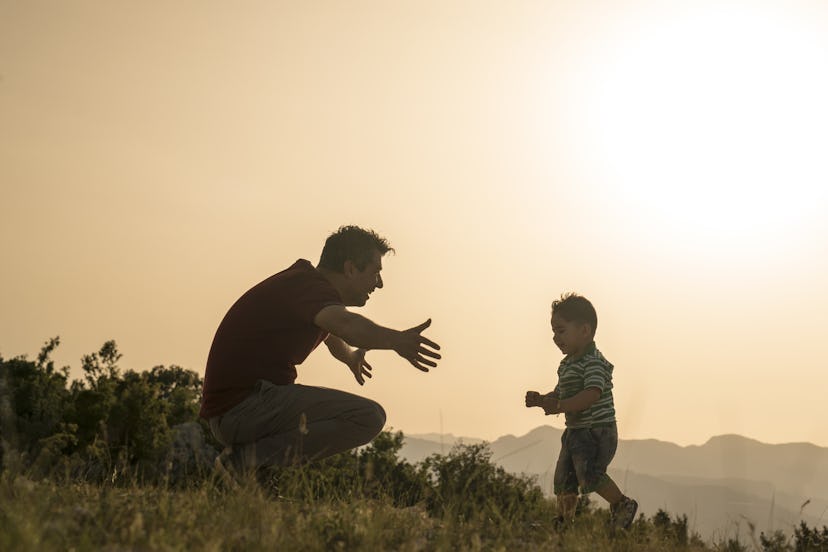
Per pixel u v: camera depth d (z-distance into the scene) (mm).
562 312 7148
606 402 6836
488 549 4480
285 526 4234
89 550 3270
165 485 5004
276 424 5883
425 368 5641
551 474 6625
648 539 5336
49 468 5043
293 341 6109
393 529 4602
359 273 6527
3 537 3184
